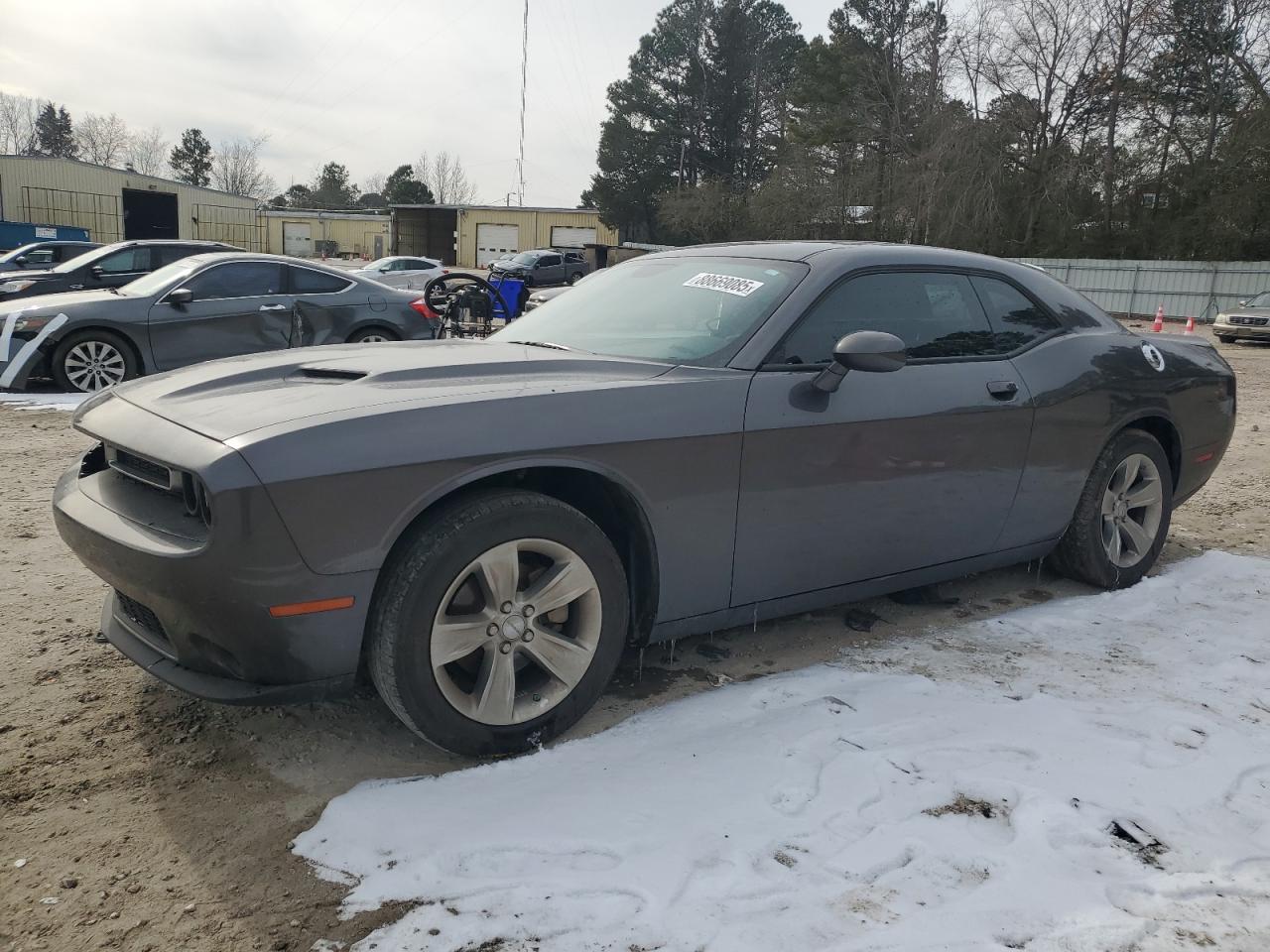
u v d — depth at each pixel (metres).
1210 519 5.69
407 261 30.05
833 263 3.37
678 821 2.37
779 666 3.39
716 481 2.93
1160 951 1.96
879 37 46.81
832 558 3.27
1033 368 3.78
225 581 2.28
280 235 70.25
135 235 50.03
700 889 2.11
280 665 2.38
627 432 2.74
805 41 63.50
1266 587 4.29
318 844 2.28
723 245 3.88
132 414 2.73
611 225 63.84
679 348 3.18
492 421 2.55
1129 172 40.88
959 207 39.88
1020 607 4.05
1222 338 22.56
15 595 3.86
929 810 2.45
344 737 2.83
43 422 7.65
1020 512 3.80
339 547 2.35
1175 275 36.81
